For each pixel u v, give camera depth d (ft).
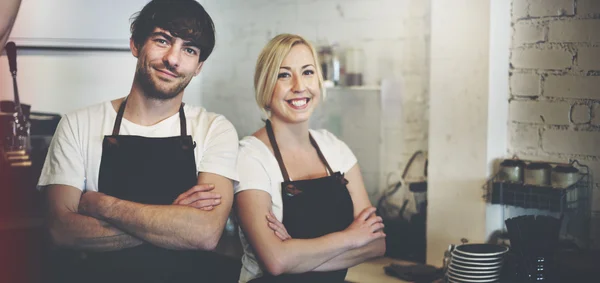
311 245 7.20
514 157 9.35
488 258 8.16
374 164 11.72
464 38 9.25
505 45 9.23
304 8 12.58
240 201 7.32
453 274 8.35
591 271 7.98
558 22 8.86
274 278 7.38
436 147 9.72
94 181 7.11
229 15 13.84
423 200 10.52
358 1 11.76
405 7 11.12
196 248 6.97
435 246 9.81
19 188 8.64
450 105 9.50
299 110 7.61
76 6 11.26
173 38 7.30
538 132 9.14
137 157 7.15
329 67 11.93
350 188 8.04
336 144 8.16
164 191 7.19
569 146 8.90
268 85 7.64
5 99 10.78
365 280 9.07
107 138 7.11
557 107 8.96
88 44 11.41
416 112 11.13
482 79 9.12
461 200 9.50
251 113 13.55
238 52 13.75
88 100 11.52
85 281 7.72
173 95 7.36
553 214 9.09
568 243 8.72
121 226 6.89
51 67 11.16
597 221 8.77
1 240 7.95
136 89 7.35
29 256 7.93
